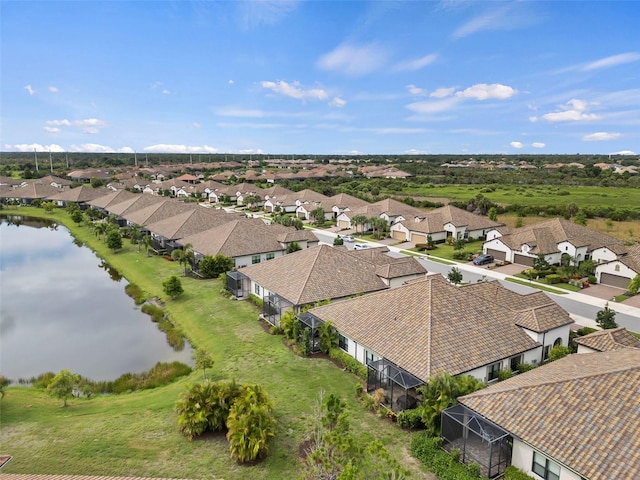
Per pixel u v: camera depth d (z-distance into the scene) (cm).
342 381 3100
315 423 2359
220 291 5138
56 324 4444
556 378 2286
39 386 3228
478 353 2861
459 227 8175
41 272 6350
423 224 8331
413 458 2281
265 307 4281
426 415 2384
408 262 4859
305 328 3578
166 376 3312
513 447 2111
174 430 2567
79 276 6162
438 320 3031
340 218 10244
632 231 8181
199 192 15575
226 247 6053
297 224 9188
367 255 5269
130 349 3872
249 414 2362
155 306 4847
